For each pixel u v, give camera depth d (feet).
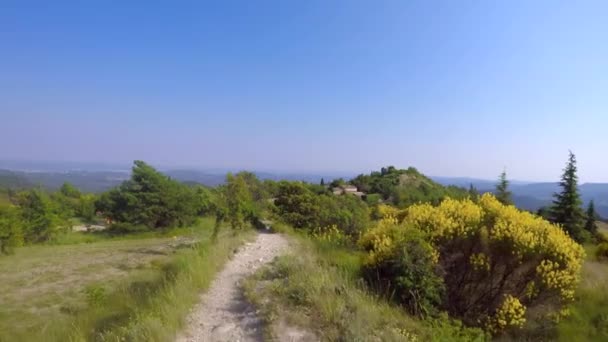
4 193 150.51
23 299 36.52
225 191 61.26
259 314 18.34
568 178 72.90
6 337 25.11
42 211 90.84
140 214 101.35
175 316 18.63
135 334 17.04
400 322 17.79
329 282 20.59
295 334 15.75
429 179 251.80
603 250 43.86
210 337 17.07
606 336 19.45
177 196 105.29
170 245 66.69
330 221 58.54
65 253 67.46
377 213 66.13
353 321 16.03
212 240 45.78
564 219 71.46
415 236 22.86
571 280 21.68
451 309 22.27
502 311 20.51
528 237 21.75
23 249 76.02
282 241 46.62
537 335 20.40
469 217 23.62
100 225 125.90
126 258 57.77
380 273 23.02
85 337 20.39
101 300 27.96
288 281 21.79
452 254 23.76
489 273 22.52
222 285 25.35
